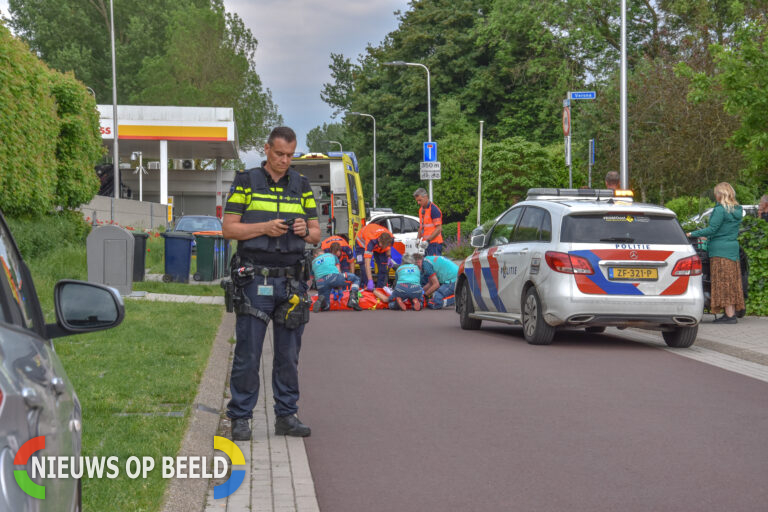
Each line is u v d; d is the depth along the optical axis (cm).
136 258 2136
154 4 9219
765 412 767
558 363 1038
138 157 7050
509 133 6284
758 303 1491
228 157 7331
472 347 1183
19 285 292
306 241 684
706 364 1035
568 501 520
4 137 1836
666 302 1129
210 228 3331
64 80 2450
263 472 585
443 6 6750
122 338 1135
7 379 216
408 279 1775
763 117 1811
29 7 9119
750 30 1792
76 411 305
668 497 527
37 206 2073
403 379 934
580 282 1130
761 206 1567
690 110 3023
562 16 5209
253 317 670
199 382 869
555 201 1242
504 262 1283
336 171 2697
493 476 574
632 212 1165
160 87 8400
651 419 737
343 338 1291
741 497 527
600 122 3569
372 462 612
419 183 6706
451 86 6606
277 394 690
